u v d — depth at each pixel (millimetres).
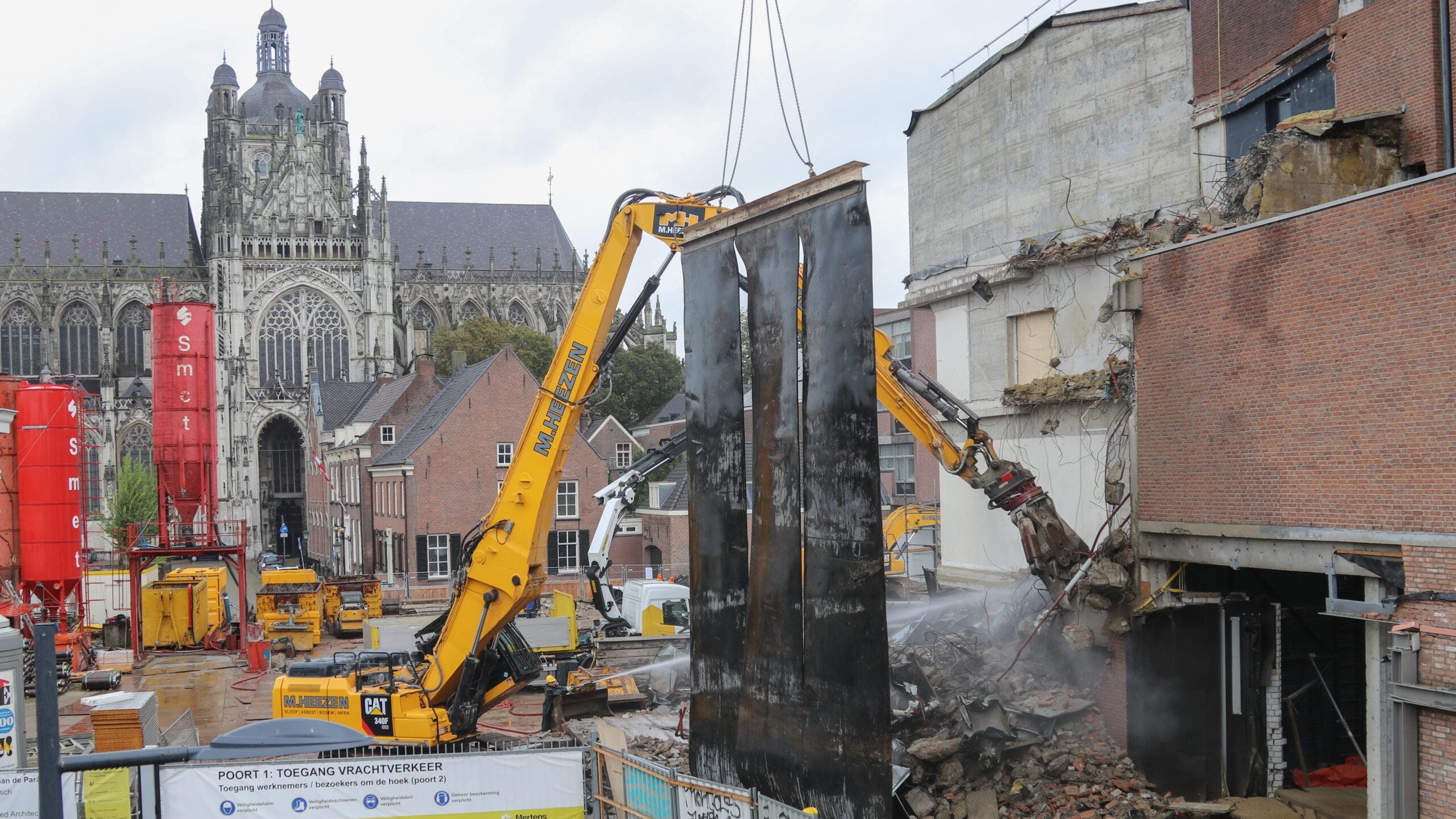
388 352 125438
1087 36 24859
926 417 20688
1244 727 18594
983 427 25859
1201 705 18500
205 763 15586
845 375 15242
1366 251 15367
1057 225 25422
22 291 128750
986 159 27562
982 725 18391
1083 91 24969
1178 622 18562
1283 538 16672
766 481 16969
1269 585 19281
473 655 21203
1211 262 18047
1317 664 19344
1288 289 16625
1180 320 18719
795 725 16094
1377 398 15219
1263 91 21734
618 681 27812
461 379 70688
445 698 21656
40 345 129000
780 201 16578
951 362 27625
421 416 73500
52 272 129500
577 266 147500
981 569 25812
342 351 124688
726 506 18078
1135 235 21438
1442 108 18594
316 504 106875
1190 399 18500
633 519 67938
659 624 37219
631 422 108000
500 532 21156
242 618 44250
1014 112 26641
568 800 16094
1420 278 14609
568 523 65438
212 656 44594
